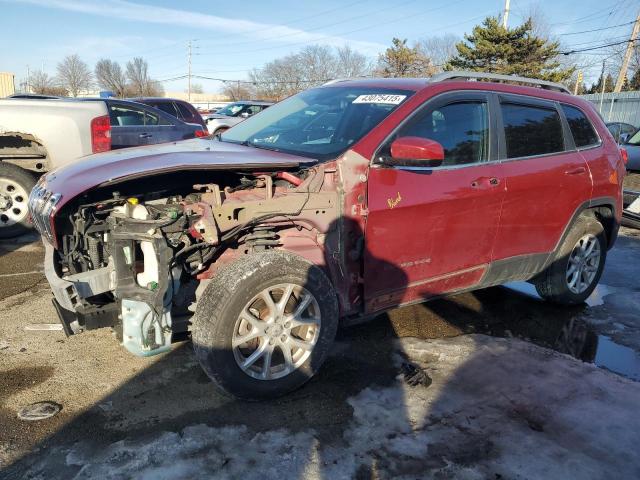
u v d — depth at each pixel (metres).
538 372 3.61
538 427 2.98
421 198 3.44
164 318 2.79
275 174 3.14
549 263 4.58
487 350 3.90
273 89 63.94
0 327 3.96
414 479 2.52
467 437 2.86
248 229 3.08
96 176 2.94
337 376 3.42
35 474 2.45
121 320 2.92
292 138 3.79
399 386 3.33
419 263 3.59
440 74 3.84
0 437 2.69
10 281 5.01
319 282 3.06
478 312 4.69
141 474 2.47
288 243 3.12
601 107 32.28
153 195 3.10
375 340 3.97
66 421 2.85
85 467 2.50
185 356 3.60
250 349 3.04
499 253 4.07
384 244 3.37
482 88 3.96
